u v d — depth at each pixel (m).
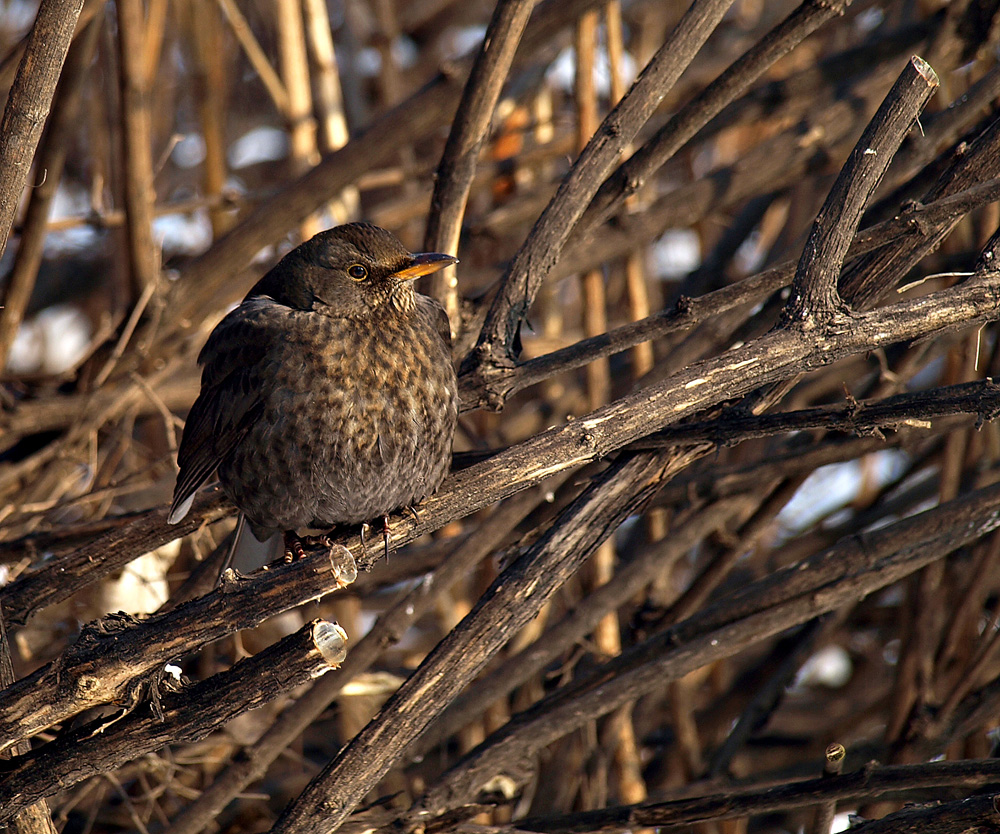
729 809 7.60
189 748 10.28
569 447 6.51
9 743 6.02
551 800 10.03
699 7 7.23
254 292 7.77
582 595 10.42
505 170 12.43
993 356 9.59
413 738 6.90
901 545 8.66
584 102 10.15
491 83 7.90
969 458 10.66
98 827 10.73
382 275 7.19
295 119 12.19
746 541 9.87
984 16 9.65
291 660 5.87
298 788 10.78
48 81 5.82
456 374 7.75
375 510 7.07
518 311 7.43
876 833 6.81
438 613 10.95
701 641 8.62
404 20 19.22
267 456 7.00
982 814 6.52
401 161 14.42
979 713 9.52
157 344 11.05
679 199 11.00
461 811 8.19
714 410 7.09
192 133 17.30
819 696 13.26
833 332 6.34
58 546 8.70
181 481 7.45
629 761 10.05
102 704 6.02
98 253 16.33
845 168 6.23
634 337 7.24
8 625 7.82
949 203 6.51
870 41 11.69
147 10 13.13
